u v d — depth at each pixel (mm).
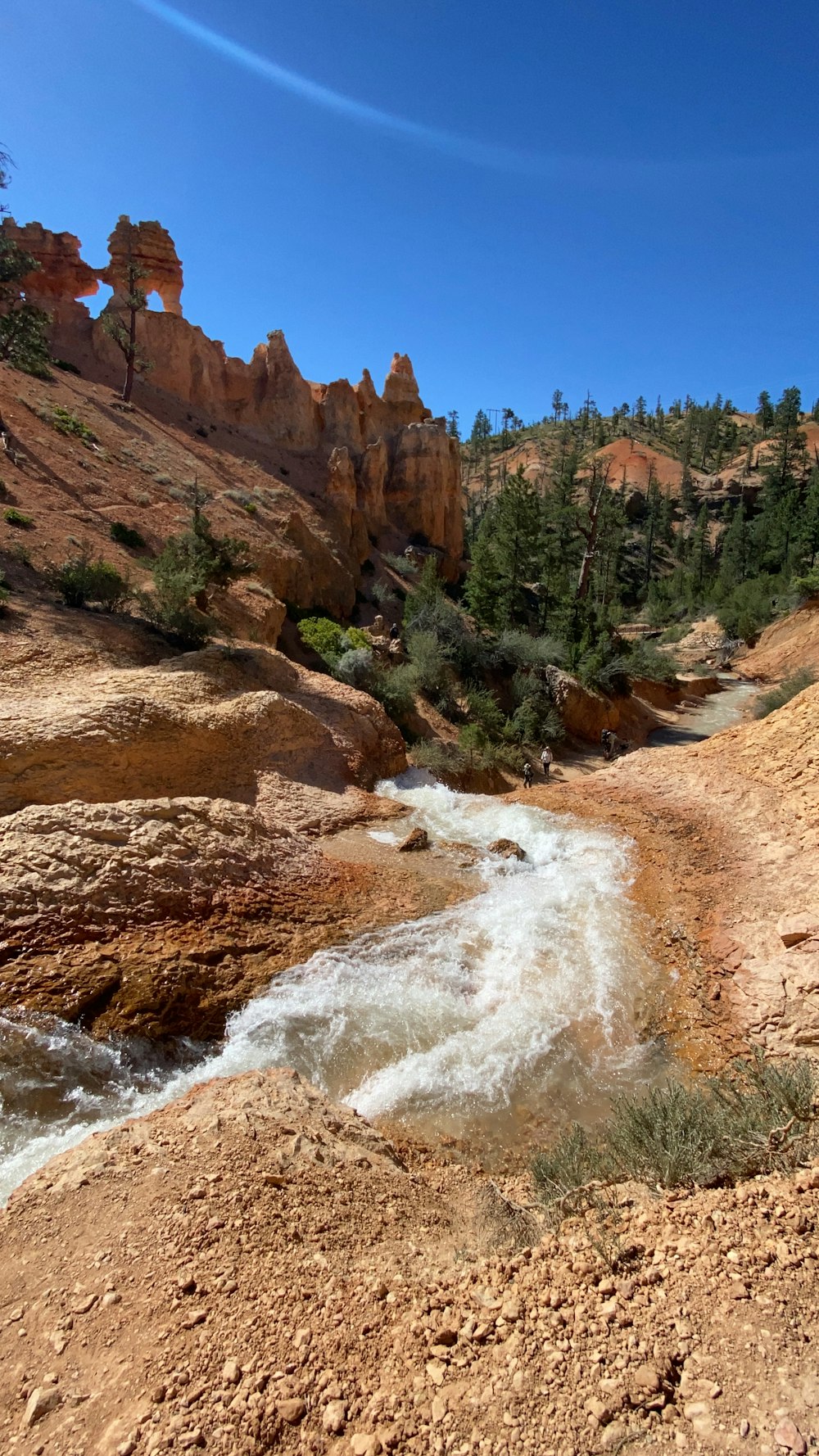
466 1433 2807
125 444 33188
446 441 53625
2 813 10750
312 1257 4195
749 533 80625
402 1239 4672
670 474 113562
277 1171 5023
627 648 42188
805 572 59000
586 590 46469
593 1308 3387
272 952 9625
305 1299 3762
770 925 9469
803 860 10336
